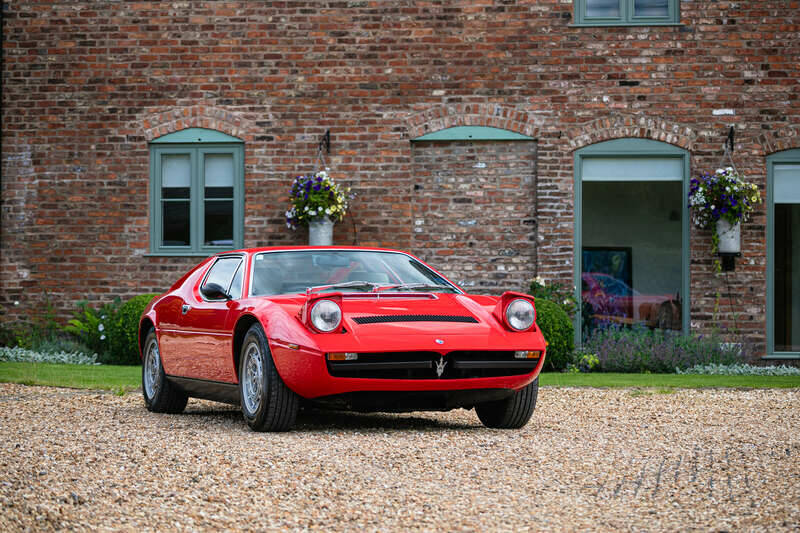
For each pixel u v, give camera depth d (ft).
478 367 19.93
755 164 42.55
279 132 43.62
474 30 43.16
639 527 12.61
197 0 43.88
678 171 42.98
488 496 14.35
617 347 40.63
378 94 43.39
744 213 42.14
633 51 42.83
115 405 26.81
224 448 17.87
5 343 44.01
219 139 43.88
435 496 14.29
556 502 14.03
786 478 15.62
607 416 24.41
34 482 14.79
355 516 13.07
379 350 19.25
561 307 41.70
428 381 19.65
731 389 31.32
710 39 42.68
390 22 43.39
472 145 43.45
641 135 42.70
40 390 30.01
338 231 43.34
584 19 43.06
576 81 42.93
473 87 43.14
